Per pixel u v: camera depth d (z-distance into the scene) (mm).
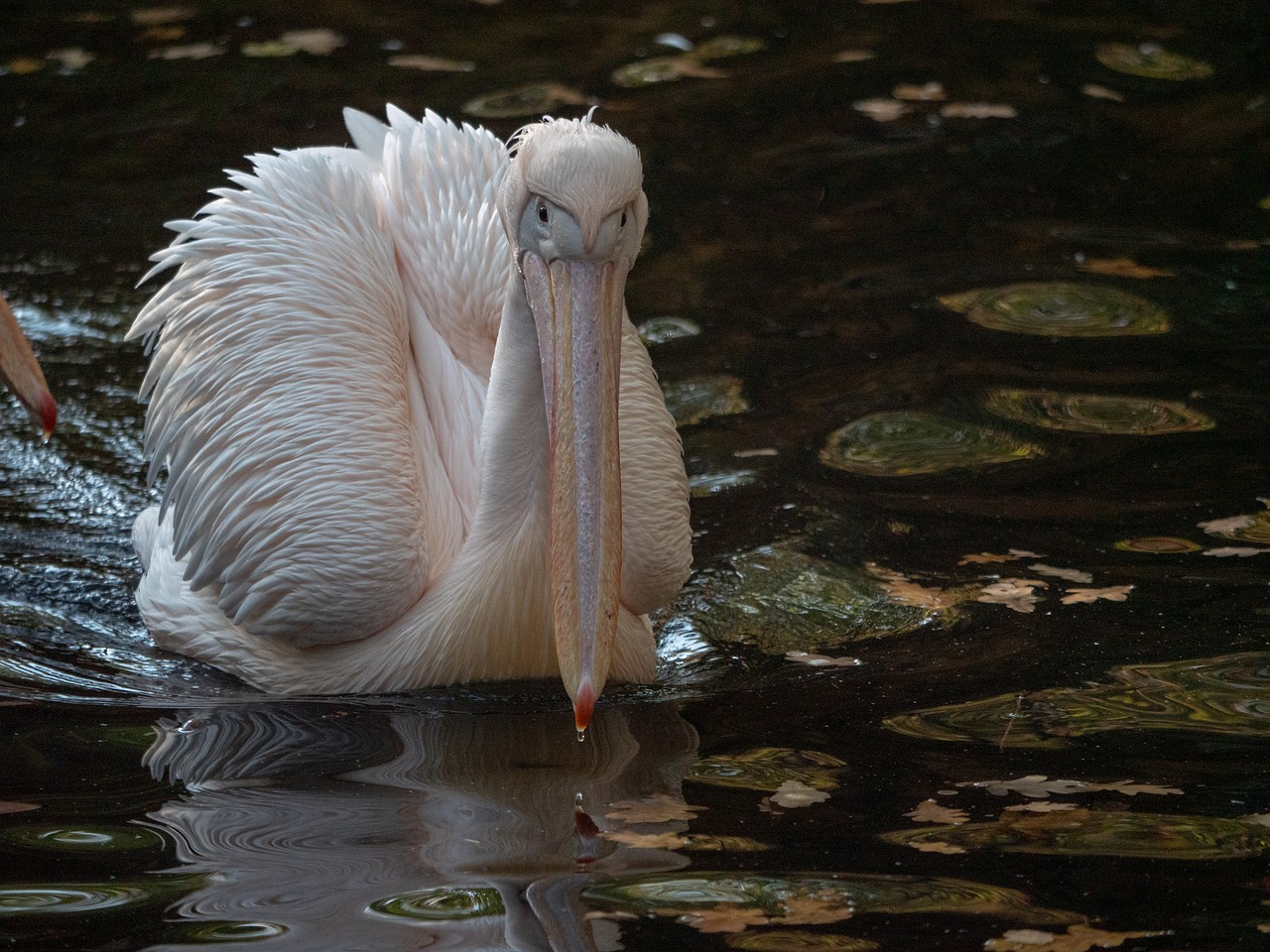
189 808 7691
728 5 20594
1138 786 7738
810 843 7238
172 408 9773
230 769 8211
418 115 17109
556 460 8047
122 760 8344
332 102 17547
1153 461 11648
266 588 9273
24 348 8219
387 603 9258
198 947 6344
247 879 6945
